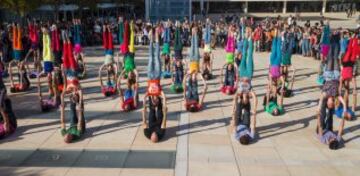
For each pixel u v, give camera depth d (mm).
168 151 9758
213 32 30891
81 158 9328
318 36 25719
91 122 11844
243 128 10469
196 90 13125
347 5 70312
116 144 10156
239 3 70875
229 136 10773
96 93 15422
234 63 15383
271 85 12922
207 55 18281
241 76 10477
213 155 9531
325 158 9445
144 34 32062
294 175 8555
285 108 13594
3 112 10500
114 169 8766
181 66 15586
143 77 18828
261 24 33625
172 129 11297
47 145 10078
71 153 9602
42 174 8531
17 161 9172
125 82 16734
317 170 8812
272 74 12797
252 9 71250
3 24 29281
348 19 62156
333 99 10258
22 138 10555
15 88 15570
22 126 11500
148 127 10578
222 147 10023
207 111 13094
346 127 11578
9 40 21016
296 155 9594
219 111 13094
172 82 16703
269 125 11734
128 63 12930
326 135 10250
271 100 12984
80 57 18094
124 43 13086
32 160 9219
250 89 10484
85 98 14656
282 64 14453
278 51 12617
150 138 10336
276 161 9242
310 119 12328
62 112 10555
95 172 8617
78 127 10586
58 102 13266
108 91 14906
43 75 17891
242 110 10609
